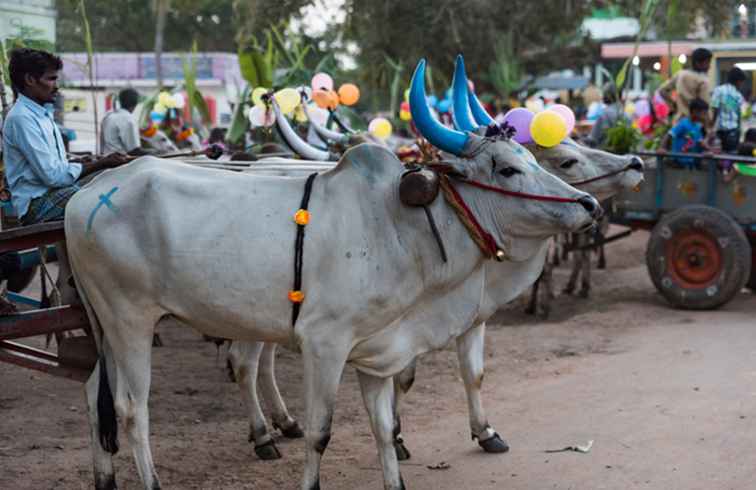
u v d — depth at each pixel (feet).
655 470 18.24
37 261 19.57
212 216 15.90
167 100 47.21
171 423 22.34
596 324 32.83
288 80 44.16
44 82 17.61
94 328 16.97
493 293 19.47
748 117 48.83
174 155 22.09
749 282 38.04
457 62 17.85
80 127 59.72
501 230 16.46
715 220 33.78
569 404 22.98
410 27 76.02
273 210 15.89
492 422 21.89
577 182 21.68
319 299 15.67
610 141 36.50
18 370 26.71
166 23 112.16
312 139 32.27
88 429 21.66
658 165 35.58
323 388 15.81
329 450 20.44
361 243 15.71
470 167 16.28
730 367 25.80
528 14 80.53
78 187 17.81
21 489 17.79
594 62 88.22
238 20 66.54
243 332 16.26
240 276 15.71
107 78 81.30
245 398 19.88
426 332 16.74
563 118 20.12
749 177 34.19
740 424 20.74
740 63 52.13
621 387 24.25
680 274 34.71
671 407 22.20
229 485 18.29
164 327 33.55
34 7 36.78
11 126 17.42
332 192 15.97
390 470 16.87
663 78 68.39
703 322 32.37
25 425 21.80
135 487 18.31
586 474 18.20
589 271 38.09
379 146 16.25
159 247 15.93
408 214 15.88
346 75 77.00
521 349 29.45
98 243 16.12
